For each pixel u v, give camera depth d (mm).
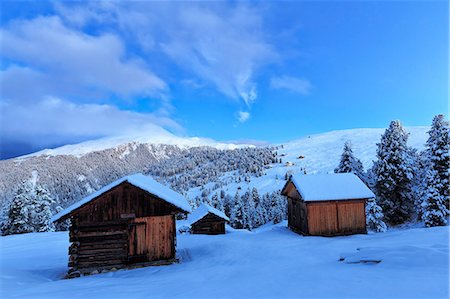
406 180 35312
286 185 30422
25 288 11023
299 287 7629
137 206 16625
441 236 16609
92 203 16188
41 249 22906
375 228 33375
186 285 9773
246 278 9844
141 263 16172
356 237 22484
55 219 15391
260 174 156375
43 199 47219
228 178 170500
